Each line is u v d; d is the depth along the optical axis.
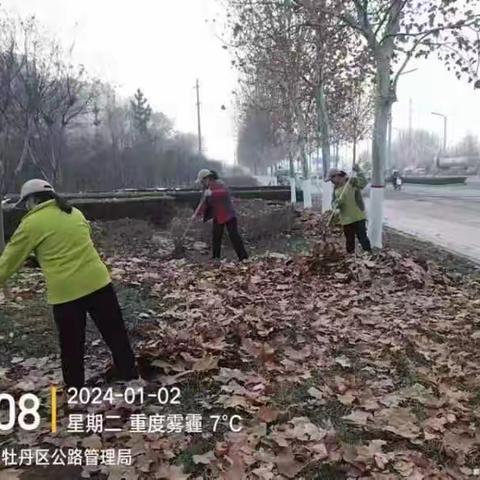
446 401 3.88
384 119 9.93
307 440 3.38
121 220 13.02
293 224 12.63
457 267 8.92
